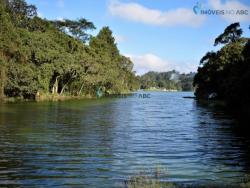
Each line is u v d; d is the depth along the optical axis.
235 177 17.09
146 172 17.86
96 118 44.91
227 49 90.44
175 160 20.75
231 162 20.34
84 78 100.12
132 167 18.86
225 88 71.44
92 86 114.88
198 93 123.81
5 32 68.69
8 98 74.69
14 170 17.89
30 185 15.55
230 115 52.41
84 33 124.62
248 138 29.25
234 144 26.28
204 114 54.31
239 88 57.66
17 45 72.69
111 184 15.67
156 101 101.25
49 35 93.94
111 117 46.88
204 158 21.39
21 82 75.19
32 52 81.25
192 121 43.31
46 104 70.25
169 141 27.41
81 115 48.59
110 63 128.25
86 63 99.69
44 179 16.44
